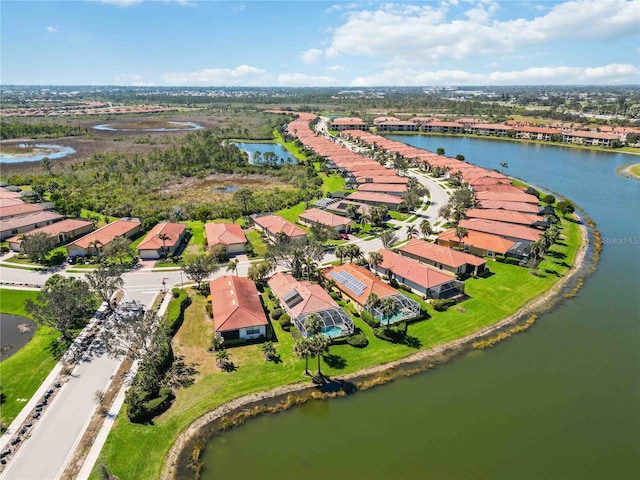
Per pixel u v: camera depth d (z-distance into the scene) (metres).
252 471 38.84
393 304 56.81
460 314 65.25
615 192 143.12
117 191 135.50
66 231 96.12
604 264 84.94
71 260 83.44
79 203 118.12
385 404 47.16
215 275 78.06
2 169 171.25
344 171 164.88
